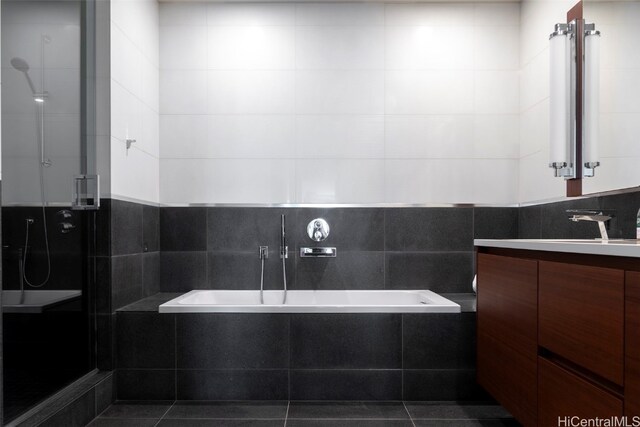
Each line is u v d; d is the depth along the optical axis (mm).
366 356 2354
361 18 3096
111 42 2371
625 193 1919
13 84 1703
